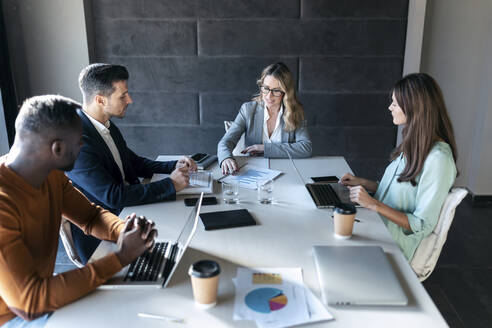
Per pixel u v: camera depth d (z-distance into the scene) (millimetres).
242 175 2238
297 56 3535
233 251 1438
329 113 3676
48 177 1400
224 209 1794
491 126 3545
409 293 1210
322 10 3428
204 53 3547
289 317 1099
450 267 2695
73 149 1275
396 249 1451
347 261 1327
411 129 1726
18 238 1165
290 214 1747
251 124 2736
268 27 3473
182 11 3451
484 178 3648
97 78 1945
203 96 3654
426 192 1678
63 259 2717
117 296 1193
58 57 3402
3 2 3232
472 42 3604
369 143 3748
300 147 2553
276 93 2578
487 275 2617
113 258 1236
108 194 1820
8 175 1221
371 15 3434
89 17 3420
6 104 3268
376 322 1088
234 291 1211
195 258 1391
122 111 2055
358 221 1662
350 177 2113
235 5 3430
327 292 1177
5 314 1256
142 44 3533
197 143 3785
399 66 3547
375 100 3635
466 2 3520
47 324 1084
